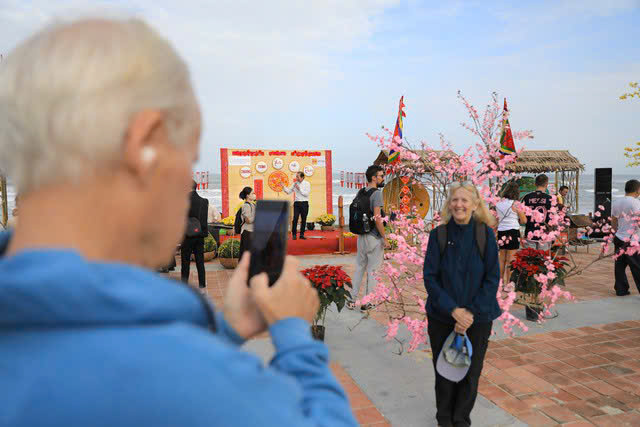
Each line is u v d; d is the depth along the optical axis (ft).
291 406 1.34
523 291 19.40
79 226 1.35
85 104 1.29
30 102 1.30
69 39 1.37
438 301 10.29
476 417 11.45
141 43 1.44
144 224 1.44
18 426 1.07
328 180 57.41
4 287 1.04
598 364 14.70
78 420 1.08
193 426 1.12
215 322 1.58
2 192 34.24
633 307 21.34
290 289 1.90
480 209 10.58
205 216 25.23
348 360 15.14
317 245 39.78
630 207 22.67
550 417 11.44
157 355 1.16
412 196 39.83
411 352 15.81
